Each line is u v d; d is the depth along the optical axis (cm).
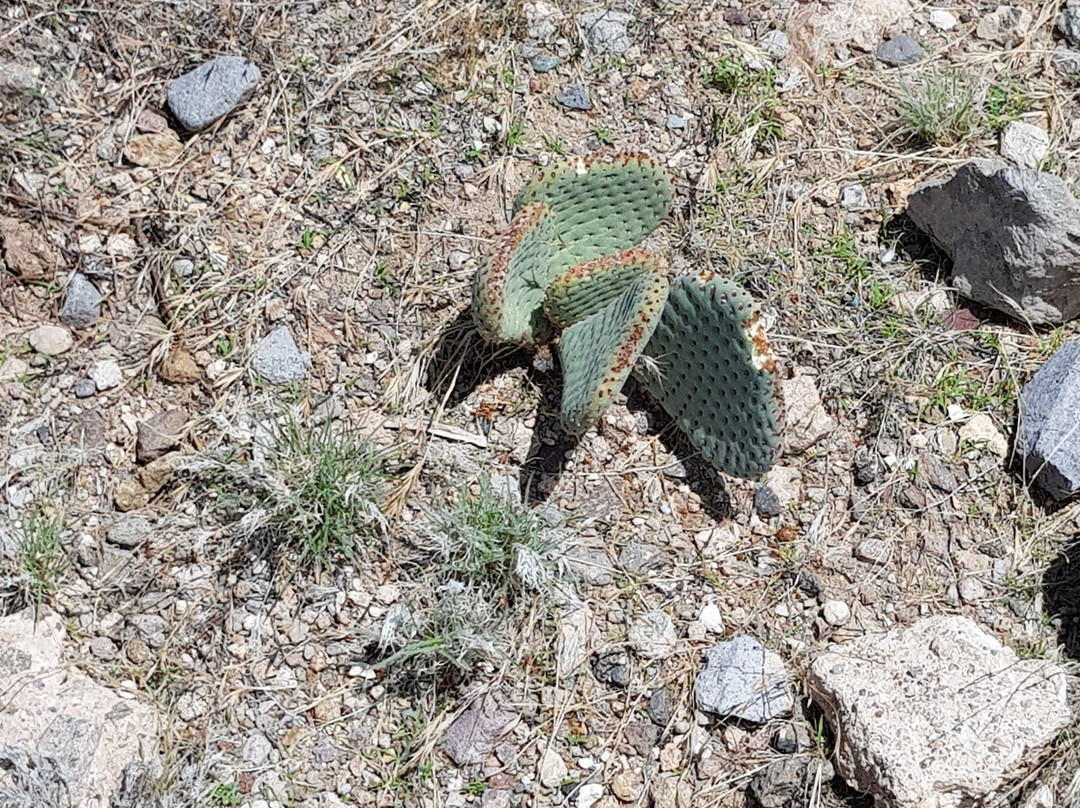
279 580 112
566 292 112
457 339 120
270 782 107
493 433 117
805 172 129
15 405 117
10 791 103
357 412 118
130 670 109
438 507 113
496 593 111
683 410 114
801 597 113
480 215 125
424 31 131
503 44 132
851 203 128
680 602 113
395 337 120
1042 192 118
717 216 127
